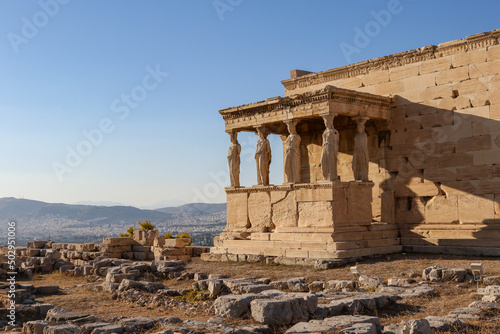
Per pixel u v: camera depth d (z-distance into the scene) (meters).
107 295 18.97
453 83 24.50
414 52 25.73
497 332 10.98
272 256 24.38
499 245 22.50
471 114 23.86
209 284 17.50
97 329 12.07
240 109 26.95
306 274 20.45
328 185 23.20
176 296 18.52
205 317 14.43
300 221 24.34
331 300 14.66
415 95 25.69
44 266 29.06
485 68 23.55
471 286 16.48
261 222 26.09
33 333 12.96
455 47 24.55
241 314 13.21
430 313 13.16
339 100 23.91
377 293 14.72
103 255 30.75
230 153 27.75
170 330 11.33
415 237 25.22
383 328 11.81
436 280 17.42
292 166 24.97
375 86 27.20
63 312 14.35
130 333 12.25
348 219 23.80
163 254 29.25
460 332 11.04
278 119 25.58
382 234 24.95
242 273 21.53
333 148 23.47
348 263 22.03
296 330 11.09
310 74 29.86
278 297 13.41
